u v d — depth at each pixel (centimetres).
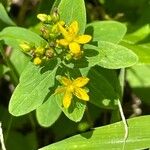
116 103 32
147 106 43
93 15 45
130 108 43
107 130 33
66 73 30
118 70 39
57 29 29
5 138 37
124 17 45
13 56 38
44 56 29
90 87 32
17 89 29
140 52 38
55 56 29
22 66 38
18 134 41
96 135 33
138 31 41
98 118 41
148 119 33
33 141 41
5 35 32
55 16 30
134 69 42
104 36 32
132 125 33
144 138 33
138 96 41
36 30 41
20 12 45
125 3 45
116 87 35
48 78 29
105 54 30
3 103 45
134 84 42
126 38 40
